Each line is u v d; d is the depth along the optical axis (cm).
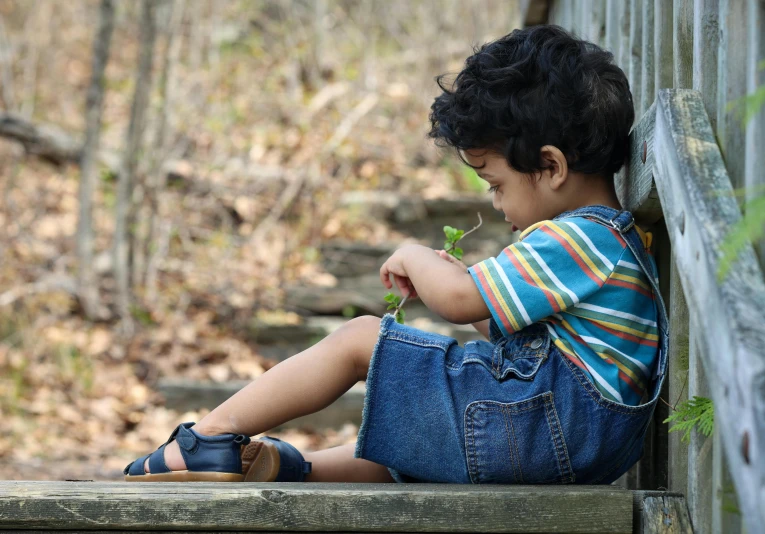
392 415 164
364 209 596
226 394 448
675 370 161
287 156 645
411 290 182
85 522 147
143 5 514
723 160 132
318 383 170
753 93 111
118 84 760
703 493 142
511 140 169
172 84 543
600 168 172
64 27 792
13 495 147
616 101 172
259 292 528
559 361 160
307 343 507
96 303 500
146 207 543
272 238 576
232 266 550
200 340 496
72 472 373
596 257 160
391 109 712
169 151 547
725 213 116
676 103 142
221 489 150
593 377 158
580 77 170
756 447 93
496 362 164
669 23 174
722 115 134
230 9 823
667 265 180
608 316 160
